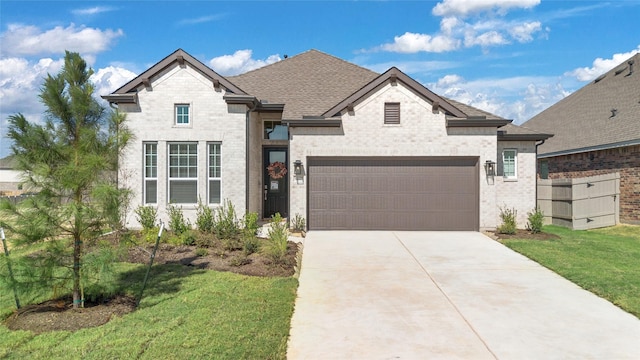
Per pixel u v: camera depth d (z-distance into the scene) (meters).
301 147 14.27
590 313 6.70
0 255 6.09
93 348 5.09
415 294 7.64
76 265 6.45
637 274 8.80
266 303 6.84
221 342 5.30
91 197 6.31
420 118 14.21
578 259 10.18
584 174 19.73
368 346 5.44
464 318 6.45
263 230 13.33
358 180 14.41
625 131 17.41
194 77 13.66
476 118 14.02
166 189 13.63
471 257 10.57
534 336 5.79
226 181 13.61
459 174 14.38
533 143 15.81
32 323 5.92
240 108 13.66
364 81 17.80
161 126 13.65
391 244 12.10
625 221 16.78
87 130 6.32
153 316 6.18
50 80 6.31
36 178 6.14
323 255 10.74
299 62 19.42
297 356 5.15
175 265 9.12
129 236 7.04
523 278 8.70
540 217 13.96
